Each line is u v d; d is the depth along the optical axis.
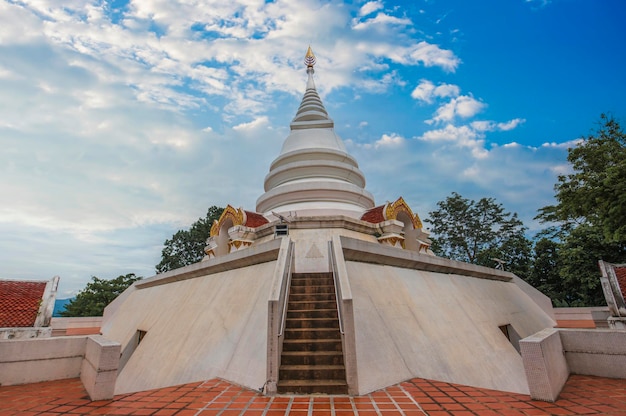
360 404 6.08
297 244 15.27
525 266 30.83
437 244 43.09
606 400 6.30
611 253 22.34
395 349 8.25
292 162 23.19
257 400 6.36
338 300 7.98
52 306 13.41
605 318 18.97
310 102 27.98
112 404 6.49
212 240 20.58
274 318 6.96
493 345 11.30
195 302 12.19
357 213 20.05
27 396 7.14
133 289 20.11
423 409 5.84
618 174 11.66
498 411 5.76
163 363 10.23
